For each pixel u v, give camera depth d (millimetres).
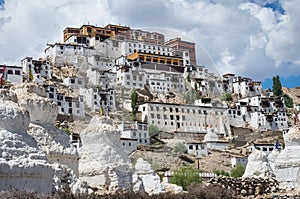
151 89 88125
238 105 170000
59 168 29938
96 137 38531
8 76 125562
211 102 81250
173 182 60406
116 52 97312
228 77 198875
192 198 32938
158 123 84562
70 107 130000
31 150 24625
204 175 64250
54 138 32875
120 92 99188
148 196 30375
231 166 109000
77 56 166750
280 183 41531
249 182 41094
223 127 123562
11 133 24188
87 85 143500
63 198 25172
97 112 133000
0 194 21453
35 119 32594
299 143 42031
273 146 130875
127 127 83875
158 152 81625
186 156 93375
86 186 30422
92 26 190750
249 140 146375
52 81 148375
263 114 168750
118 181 36500
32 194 22266
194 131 95375
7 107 24797
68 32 192625
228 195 35656
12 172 23031
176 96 81625
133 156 78000
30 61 147875
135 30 86125
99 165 37344
